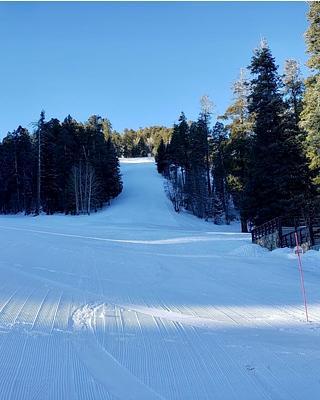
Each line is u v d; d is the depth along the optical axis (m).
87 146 78.38
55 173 69.75
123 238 30.56
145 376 5.61
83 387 5.23
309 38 24.17
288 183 28.27
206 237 31.55
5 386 5.22
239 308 9.57
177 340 7.14
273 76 31.30
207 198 64.00
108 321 8.25
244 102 39.34
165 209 65.81
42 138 68.25
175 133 78.19
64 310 8.99
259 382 5.45
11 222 43.84
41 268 14.61
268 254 21.09
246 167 36.53
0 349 6.50
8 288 11.12
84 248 21.67
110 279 13.11
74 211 66.44
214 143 62.12
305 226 24.83
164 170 97.06
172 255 20.44
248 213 30.31
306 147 25.55
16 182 78.81
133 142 159.25
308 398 5.01
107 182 73.25
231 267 16.34
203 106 64.88
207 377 5.61
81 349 6.59
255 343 7.01
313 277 13.95
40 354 6.34
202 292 11.48
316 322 8.34
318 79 23.45
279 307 9.67
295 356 6.39
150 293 11.18
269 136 29.67
